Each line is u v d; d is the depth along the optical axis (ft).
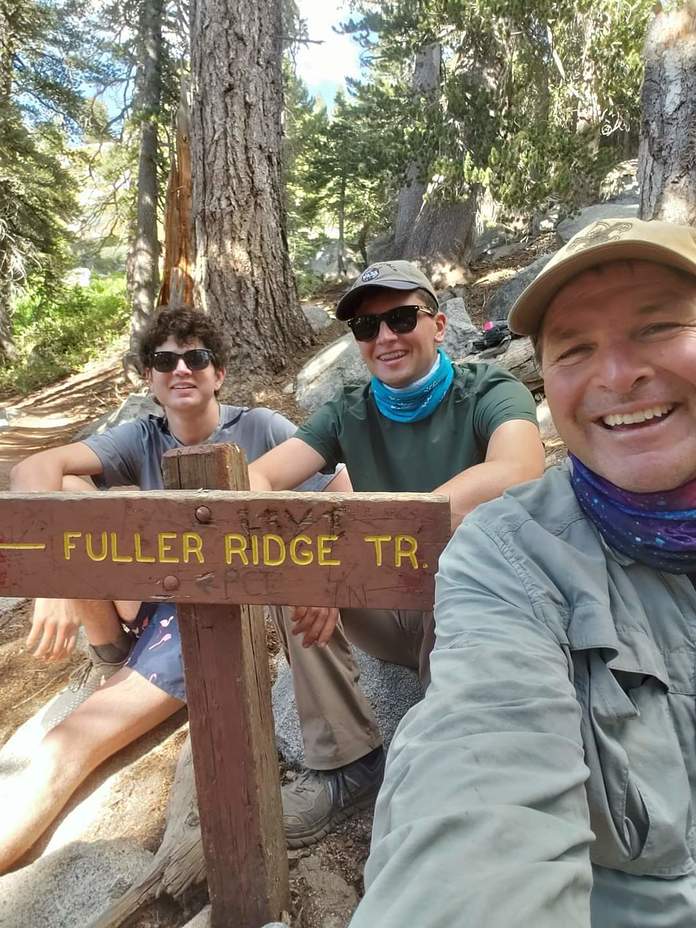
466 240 34.42
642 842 2.87
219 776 4.84
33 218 51.24
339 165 40.70
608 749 2.85
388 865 2.25
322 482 7.29
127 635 8.03
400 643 6.45
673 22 15.81
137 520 4.42
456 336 21.62
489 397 6.26
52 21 46.88
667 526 3.13
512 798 2.40
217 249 22.84
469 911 2.04
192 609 4.60
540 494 3.63
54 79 50.24
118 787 7.07
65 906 5.72
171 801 6.51
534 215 29.32
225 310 22.89
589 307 3.20
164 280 28.25
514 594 3.18
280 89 23.72
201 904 5.49
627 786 2.83
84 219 55.16
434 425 6.51
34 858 6.47
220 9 22.09
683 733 2.98
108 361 55.67
